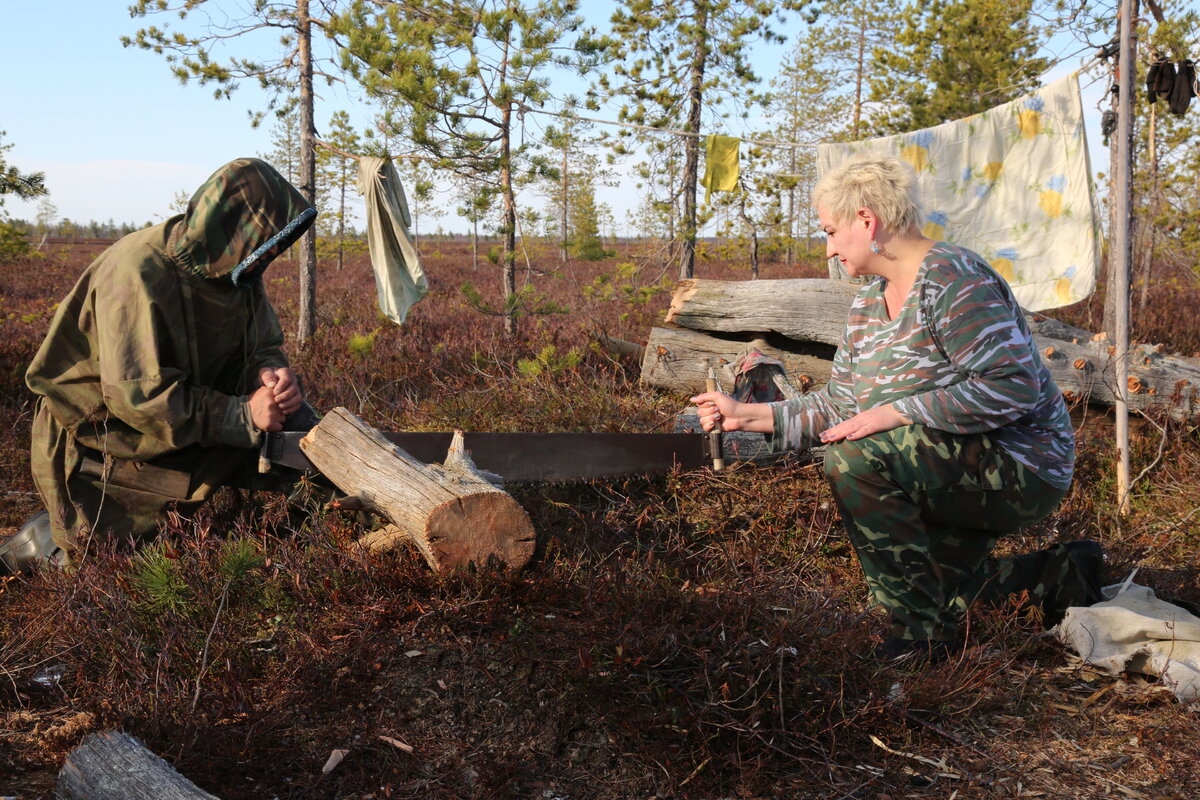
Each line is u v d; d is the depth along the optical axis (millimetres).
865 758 2375
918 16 16375
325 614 2822
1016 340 2594
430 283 18578
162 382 3201
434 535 2816
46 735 2330
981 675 2641
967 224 5832
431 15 8109
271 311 3910
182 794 1939
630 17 9984
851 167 2723
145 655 2627
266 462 3369
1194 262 14148
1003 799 2219
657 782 2252
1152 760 2355
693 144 10156
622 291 10773
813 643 2613
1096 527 3975
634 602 2762
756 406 2998
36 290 18016
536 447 3777
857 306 2924
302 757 2293
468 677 2547
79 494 3395
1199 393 4992
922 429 2668
